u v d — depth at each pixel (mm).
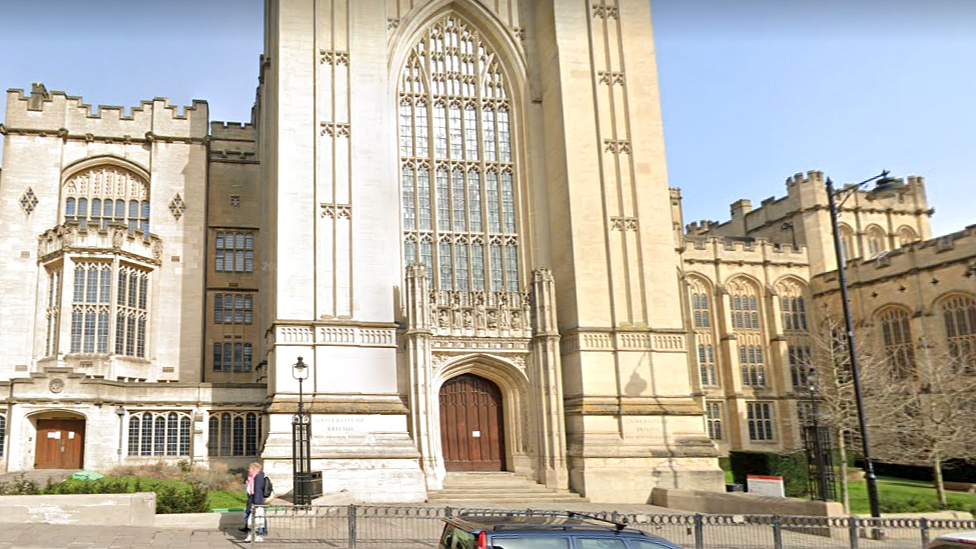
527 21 40719
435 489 32438
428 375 33469
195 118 49688
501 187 39406
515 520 10719
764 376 63719
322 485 29312
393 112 38062
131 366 43938
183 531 21141
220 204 50062
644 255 37031
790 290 65875
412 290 33938
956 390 43531
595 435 34406
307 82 34844
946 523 18609
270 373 33688
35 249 45531
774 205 71750
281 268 32844
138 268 45469
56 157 47125
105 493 23781
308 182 33906
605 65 38719
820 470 25594
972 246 53250
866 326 60750
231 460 39875
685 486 34188
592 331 35625
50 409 37594
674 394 36094
